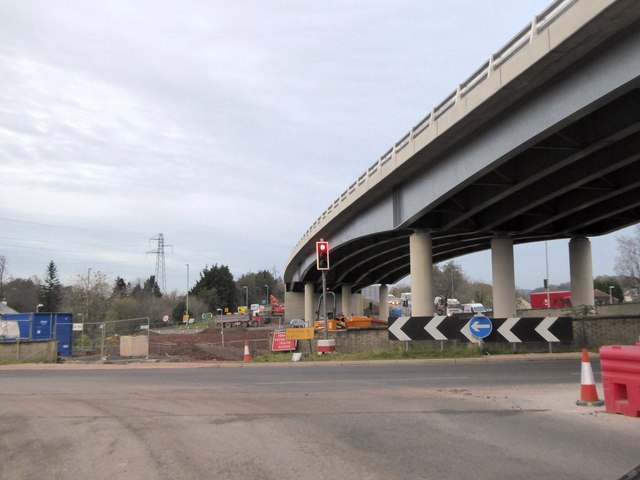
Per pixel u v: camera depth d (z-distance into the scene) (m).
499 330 22.92
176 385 14.70
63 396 12.92
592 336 23.33
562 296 66.38
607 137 18.53
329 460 6.89
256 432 8.52
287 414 9.97
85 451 7.58
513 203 29.30
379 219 34.84
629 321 23.47
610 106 18.30
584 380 10.46
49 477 6.46
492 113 20.67
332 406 10.77
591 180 24.72
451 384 14.02
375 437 8.06
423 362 20.91
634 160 21.61
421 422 9.08
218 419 9.59
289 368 19.92
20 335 30.64
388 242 49.09
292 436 8.21
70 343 31.83
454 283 127.25
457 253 58.41
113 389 14.09
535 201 27.41
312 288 77.56
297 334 28.06
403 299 112.69
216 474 6.40
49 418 10.03
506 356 21.58
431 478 6.09
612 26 14.43
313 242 55.03
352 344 26.58
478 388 13.15
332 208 42.34
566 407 10.13
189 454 7.30
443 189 26.00
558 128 18.27
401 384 14.16
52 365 23.86
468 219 32.81
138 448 7.66
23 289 115.44
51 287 112.94
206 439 8.11
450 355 22.22
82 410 10.81
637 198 30.62
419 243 31.97
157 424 9.23
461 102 21.23
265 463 6.81
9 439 8.44
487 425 8.75
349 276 76.88
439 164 26.53
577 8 14.63
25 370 21.80
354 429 8.63
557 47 15.49
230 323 92.44
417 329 23.72
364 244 47.03
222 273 149.88
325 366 20.61
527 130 19.34
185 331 75.31
